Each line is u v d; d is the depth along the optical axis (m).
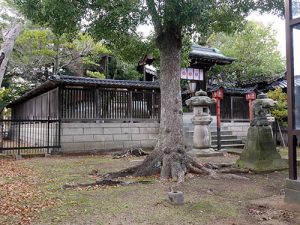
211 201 6.24
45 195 6.74
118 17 8.17
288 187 6.25
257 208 5.88
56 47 24.00
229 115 20.42
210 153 13.91
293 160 6.26
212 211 5.59
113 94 16.97
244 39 25.81
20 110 24.48
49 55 23.33
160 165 9.19
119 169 10.45
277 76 22.69
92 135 16.19
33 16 8.61
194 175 8.98
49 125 16.19
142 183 8.00
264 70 25.38
